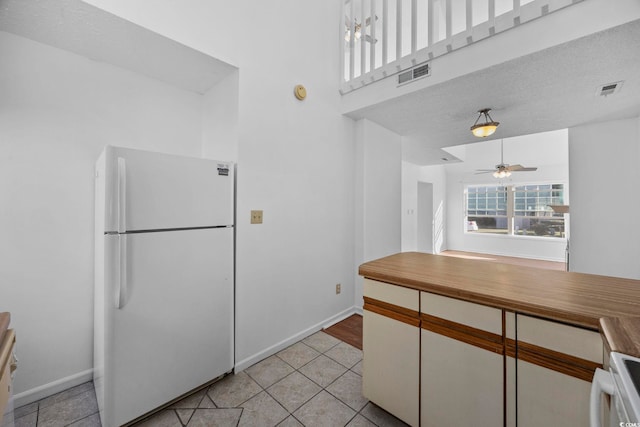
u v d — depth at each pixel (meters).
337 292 2.96
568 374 0.96
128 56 1.89
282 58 2.37
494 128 2.72
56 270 1.78
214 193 1.85
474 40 2.04
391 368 1.46
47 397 1.73
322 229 2.77
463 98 2.56
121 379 1.46
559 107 2.76
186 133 2.38
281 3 2.37
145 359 1.54
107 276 1.41
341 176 2.99
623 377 0.58
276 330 2.32
